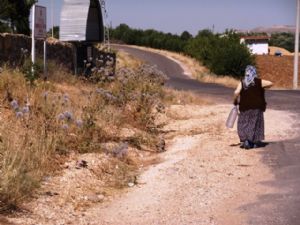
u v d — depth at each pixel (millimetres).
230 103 19359
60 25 19094
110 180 8180
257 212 6535
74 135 9742
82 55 19312
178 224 6227
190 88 26812
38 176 7465
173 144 11344
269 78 49906
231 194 7367
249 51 48875
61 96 11680
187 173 8555
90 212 6730
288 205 6723
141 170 8953
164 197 7328
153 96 13516
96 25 19422
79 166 8438
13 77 12008
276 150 10055
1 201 6426
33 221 6133
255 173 8477
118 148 9445
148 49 70188
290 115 15141
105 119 11453
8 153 7297
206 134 12156
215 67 48375
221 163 9180
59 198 7055
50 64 15672
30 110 9836
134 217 6543
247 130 10242
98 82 15523
